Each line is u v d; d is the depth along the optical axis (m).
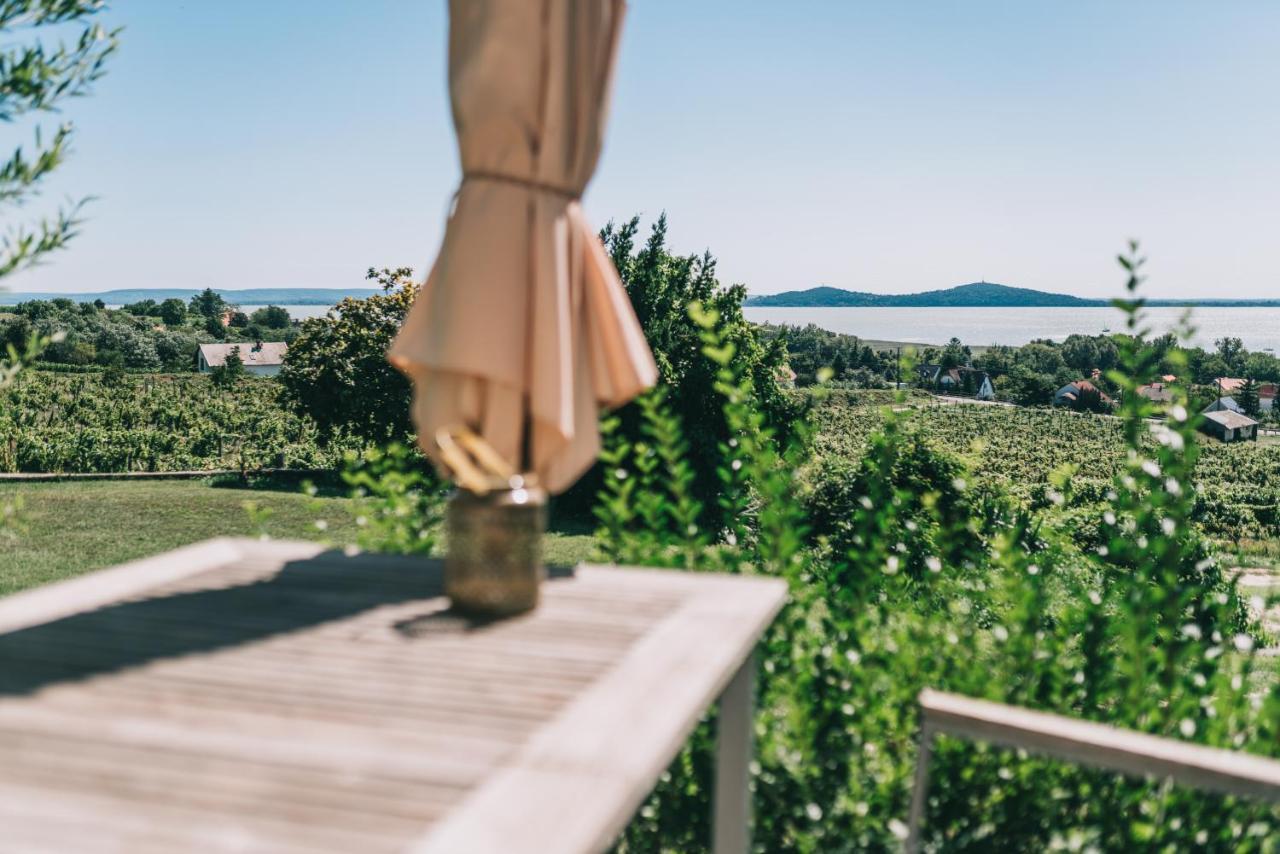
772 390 20.06
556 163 2.02
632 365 2.14
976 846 2.54
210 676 1.53
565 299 2.01
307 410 25.56
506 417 2.01
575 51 2.04
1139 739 1.83
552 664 1.62
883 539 3.16
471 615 1.89
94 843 1.01
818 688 2.73
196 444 27.31
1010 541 3.06
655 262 21.02
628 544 3.21
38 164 3.09
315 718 1.37
